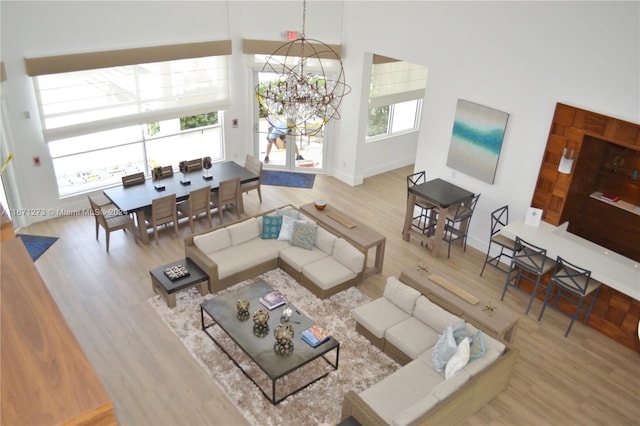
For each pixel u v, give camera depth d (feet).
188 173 31.09
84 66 27.55
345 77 33.63
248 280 25.02
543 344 22.08
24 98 26.78
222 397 18.63
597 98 21.91
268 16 32.50
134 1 28.40
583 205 25.96
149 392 18.69
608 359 21.47
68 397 4.11
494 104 25.76
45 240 27.63
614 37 20.71
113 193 27.96
